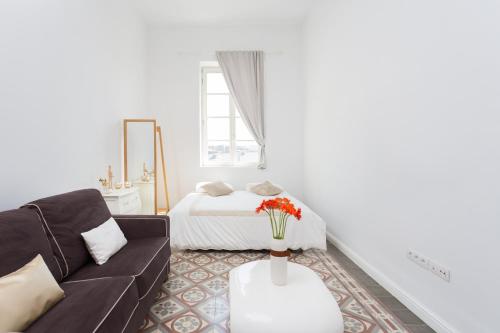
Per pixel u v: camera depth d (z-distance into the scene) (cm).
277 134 457
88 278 153
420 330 165
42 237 146
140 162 374
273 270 152
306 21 421
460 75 146
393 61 204
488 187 132
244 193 394
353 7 268
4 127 175
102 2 300
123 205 279
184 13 406
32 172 199
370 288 219
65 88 235
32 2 197
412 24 183
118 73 341
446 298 158
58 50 226
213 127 468
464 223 145
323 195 359
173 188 453
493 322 131
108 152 315
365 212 249
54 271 145
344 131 292
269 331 118
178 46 447
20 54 187
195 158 454
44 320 109
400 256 200
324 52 349
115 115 332
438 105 161
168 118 450
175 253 293
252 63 444
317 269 255
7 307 99
